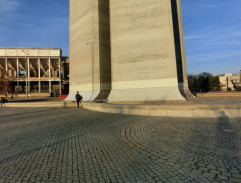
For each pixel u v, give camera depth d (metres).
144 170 2.89
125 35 18.44
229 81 68.50
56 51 50.84
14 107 17.72
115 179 2.62
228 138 4.52
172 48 16.73
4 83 35.41
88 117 9.28
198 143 4.19
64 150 4.03
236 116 7.71
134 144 4.34
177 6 22.69
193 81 63.38
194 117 7.96
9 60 50.88
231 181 2.45
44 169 3.04
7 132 6.18
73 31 25.05
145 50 17.61
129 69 18.06
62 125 7.22
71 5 25.81
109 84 22.52
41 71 65.62
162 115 8.70
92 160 3.40
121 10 18.78
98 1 21.95
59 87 51.81
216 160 3.17
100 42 21.83
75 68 24.27
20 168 3.10
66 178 2.70
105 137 5.10
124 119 8.14
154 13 17.59
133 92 17.48
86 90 21.92
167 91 16.27
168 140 4.54
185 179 2.55
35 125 7.41
